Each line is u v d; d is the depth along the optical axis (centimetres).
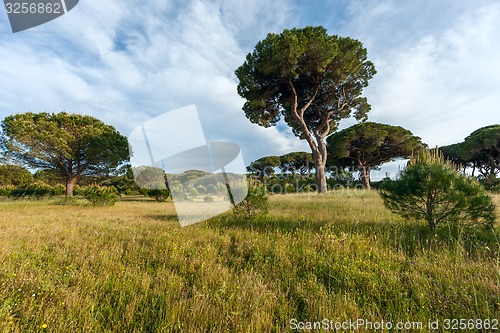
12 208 979
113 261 292
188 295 213
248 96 1773
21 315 164
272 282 237
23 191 1883
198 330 159
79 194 2278
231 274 251
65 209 988
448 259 268
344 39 1602
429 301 189
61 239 409
